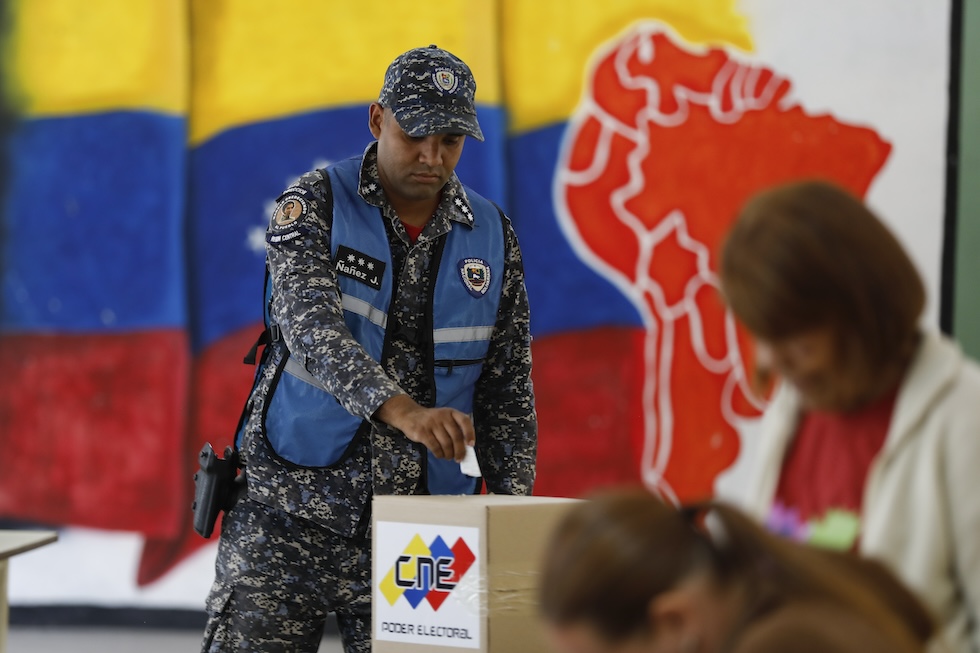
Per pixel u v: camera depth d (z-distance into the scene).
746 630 1.60
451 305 3.81
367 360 3.39
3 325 7.78
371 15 7.51
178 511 7.64
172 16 7.67
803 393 2.13
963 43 7.09
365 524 3.70
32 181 7.76
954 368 2.06
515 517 2.92
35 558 7.71
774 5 7.25
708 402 7.30
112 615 7.68
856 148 7.20
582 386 7.39
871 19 7.17
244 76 7.62
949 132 7.11
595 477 7.38
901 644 1.58
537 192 7.44
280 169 7.60
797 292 1.93
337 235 3.68
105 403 7.71
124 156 7.71
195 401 7.66
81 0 7.71
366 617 3.76
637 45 7.35
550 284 7.43
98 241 7.72
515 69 7.45
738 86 7.29
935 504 2.03
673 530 1.66
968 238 7.09
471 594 2.90
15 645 7.30
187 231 7.67
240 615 3.66
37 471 7.74
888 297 1.94
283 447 3.66
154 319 7.69
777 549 1.69
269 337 3.81
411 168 3.68
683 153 7.33
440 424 3.21
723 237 2.07
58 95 7.73
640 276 7.35
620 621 1.60
